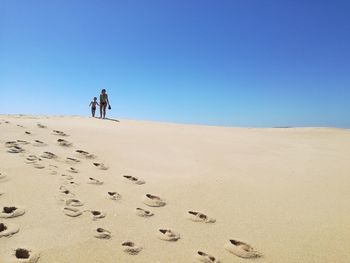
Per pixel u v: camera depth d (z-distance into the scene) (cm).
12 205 401
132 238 371
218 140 960
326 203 526
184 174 598
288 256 369
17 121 864
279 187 584
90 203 439
